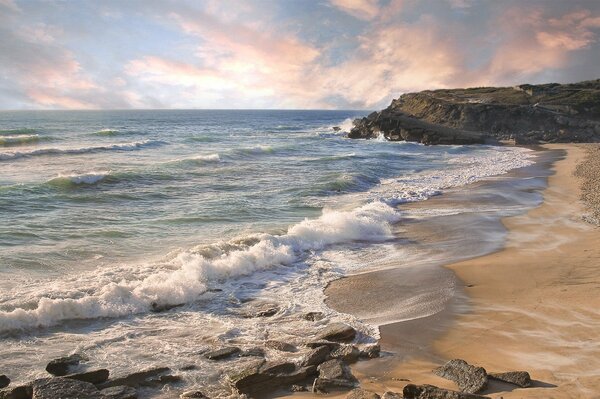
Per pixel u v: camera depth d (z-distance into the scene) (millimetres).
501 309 10930
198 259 13648
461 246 16469
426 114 82875
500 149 57438
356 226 18141
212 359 8633
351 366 8406
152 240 16453
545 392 7145
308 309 11211
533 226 19031
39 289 11562
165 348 9117
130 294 11234
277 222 19359
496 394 7152
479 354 8844
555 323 10000
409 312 11000
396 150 54500
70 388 7180
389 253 15852
